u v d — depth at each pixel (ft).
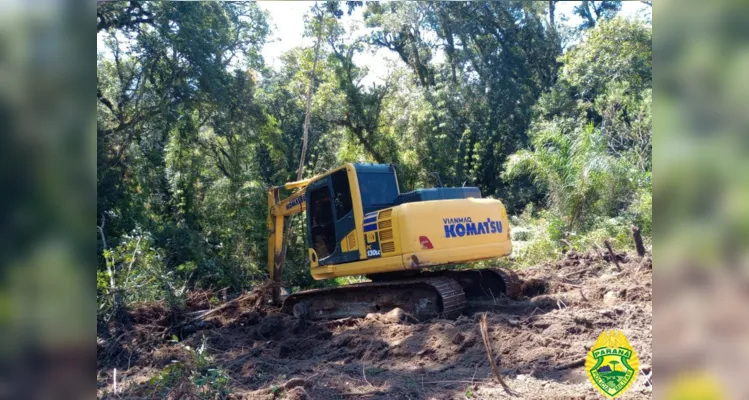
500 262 49.65
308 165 79.05
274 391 19.33
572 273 39.99
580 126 73.36
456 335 25.77
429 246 30.86
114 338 28.27
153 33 57.93
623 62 73.36
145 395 20.03
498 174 88.22
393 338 28.17
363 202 33.88
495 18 100.99
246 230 59.77
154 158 60.13
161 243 49.19
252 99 67.72
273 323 32.65
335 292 36.32
